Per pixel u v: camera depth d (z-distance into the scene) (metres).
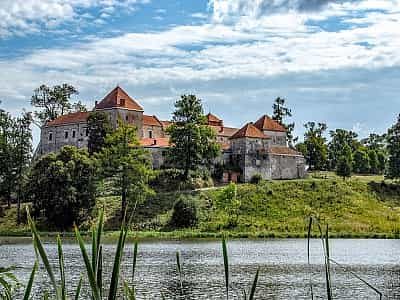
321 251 69.75
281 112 190.38
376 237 94.81
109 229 98.69
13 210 115.50
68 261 53.97
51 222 103.50
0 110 122.12
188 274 47.25
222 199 107.81
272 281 42.97
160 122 160.62
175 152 125.19
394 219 109.56
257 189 121.31
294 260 58.84
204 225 102.31
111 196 113.81
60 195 100.69
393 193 128.25
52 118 171.50
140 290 37.75
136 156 107.75
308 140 181.50
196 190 119.81
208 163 128.62
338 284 41.34
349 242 85.38
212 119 174.75
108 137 109.00
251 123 153.88
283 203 115.69
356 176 161.00
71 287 34.69
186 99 125.81
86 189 103.06
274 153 142.38
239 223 104.12
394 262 57.34
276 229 101.62
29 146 122.31
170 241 87.31
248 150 136.75
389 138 144.00
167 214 106.00
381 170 193.50
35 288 34.53
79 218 102.62
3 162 119.31
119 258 4.09
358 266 53.78
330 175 155.25
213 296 35.72
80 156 105.69
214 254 66.00
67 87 173.88
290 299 34.81
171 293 36.69
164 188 120.44
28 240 86.75
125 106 147.75
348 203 117.25
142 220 103.06
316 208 114.19
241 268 51.84
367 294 36.66
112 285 4.05
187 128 124.56
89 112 149.00
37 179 103.69
